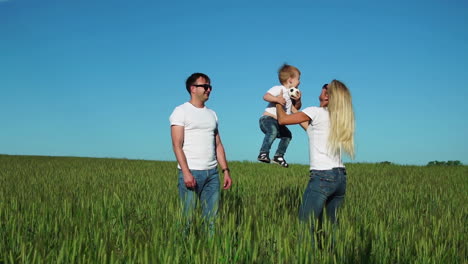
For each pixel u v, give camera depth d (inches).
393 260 181.0
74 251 158.1
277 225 203.0
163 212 230.4
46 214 225.5
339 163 207.8
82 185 412.8
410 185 462.3
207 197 230.8
